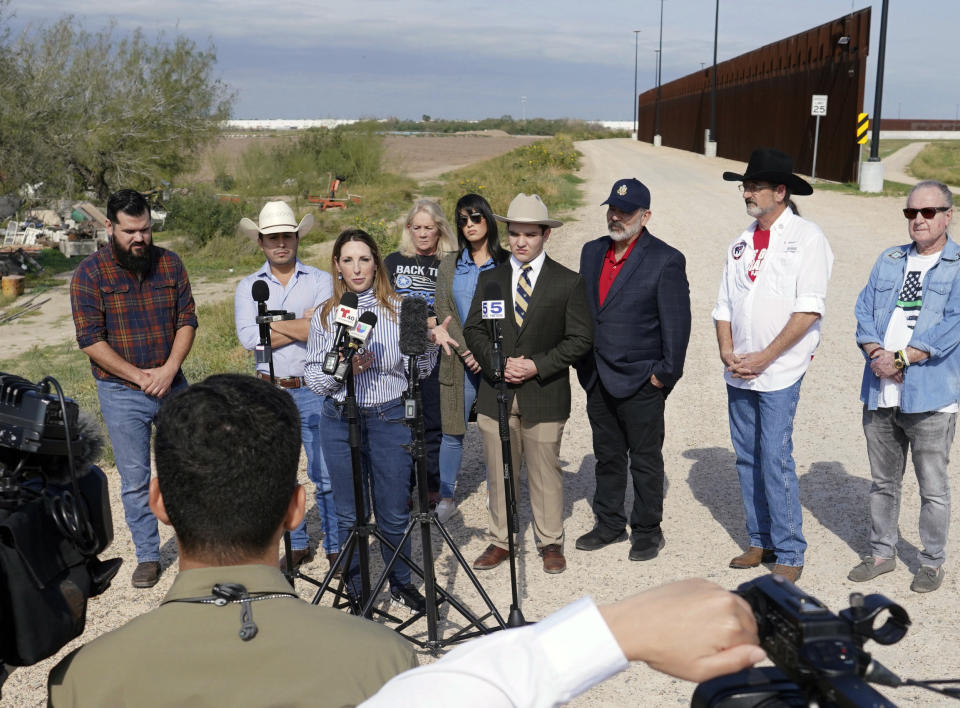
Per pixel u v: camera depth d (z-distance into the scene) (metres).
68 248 20.72
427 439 5.53
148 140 23.86
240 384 1.29
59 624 1.31
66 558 1.37
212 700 1.08
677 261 4.56
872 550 4.45
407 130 158.00
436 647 3.53
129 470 4.58
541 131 158.25
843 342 9.24
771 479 4.29
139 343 4.57
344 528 4.13
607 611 0.75
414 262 5.72
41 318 14.41
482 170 38.12
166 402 1.26
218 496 1.18
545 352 4.49
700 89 53.19
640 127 82.31
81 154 22.02
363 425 4.01
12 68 19.91
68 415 1.43
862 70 27.80
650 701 3.47
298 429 1.31
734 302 4.41
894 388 4.14
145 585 4.59
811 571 4.48
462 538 5.12
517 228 4.43
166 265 4.64
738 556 4.67
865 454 6.15
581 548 4.88
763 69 39.16
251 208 23.23
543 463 4.52
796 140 34.41
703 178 32.16
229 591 1.15
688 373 8.47
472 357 5.15
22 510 1.30
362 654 1.13
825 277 4.17
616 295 4.57
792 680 0.85
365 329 3.34
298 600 1.19
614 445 4.80
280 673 1.09
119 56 23.20
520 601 4.32
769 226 4.29
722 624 0.71
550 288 4.44
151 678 1.10
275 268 4.74
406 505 4.12
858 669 0.80
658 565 4.65
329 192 29.31
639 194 4.48
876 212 20.50
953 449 6.12
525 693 0.70
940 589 4.22
